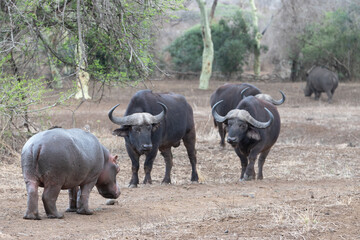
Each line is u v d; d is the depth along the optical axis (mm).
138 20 23656
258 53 96938
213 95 34844
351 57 88875
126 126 21453
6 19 24172
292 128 42344
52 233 12797
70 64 24859
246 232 13234
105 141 32938
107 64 24500
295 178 24484
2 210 15281
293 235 12984
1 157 26281
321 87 65062
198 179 24734
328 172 26219
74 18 24141
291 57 94750
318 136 40375
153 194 19344
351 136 39688
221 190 20359
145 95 22594
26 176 13852
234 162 29859
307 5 91062
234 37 97438
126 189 20578
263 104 24844
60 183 13914
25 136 27828
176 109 23531
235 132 22953
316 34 90188
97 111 49938
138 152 21906
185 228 13578
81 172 14312
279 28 94688
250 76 97125
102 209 16016
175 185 22062
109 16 22719
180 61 99688
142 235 12852
